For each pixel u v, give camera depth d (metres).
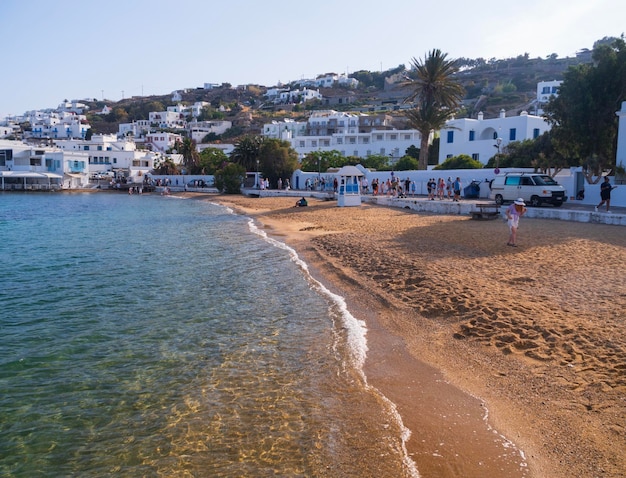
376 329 10.48
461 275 13.43
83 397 7.71
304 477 5.48
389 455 5.83
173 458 6.01
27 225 33.56
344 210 36.16
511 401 6.94
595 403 6.53
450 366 8.34
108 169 107.00
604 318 9.40
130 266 18.11
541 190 28.86
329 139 95.62
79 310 12.48
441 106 48.97
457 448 5.93
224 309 12.29
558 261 14.51
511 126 52.97
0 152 94.44
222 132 158.12
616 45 33.09
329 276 15.55
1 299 13.59
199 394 7.65
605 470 5.25
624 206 28.47
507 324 9.53
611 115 32.25
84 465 5.97
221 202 58.97
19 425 6.93
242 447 6.15
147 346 9.83
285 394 7.55
